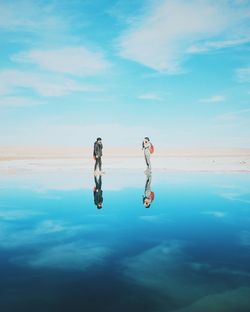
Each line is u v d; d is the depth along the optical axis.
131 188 15.66
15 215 10.42
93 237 8.17
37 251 7.19
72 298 5.09
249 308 4.86
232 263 6.46
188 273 6.02
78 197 13.38
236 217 10.10
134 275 5.93
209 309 4.81
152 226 9.12
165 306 4.87
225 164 32.53
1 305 4.85
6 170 25.14
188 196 13.54
